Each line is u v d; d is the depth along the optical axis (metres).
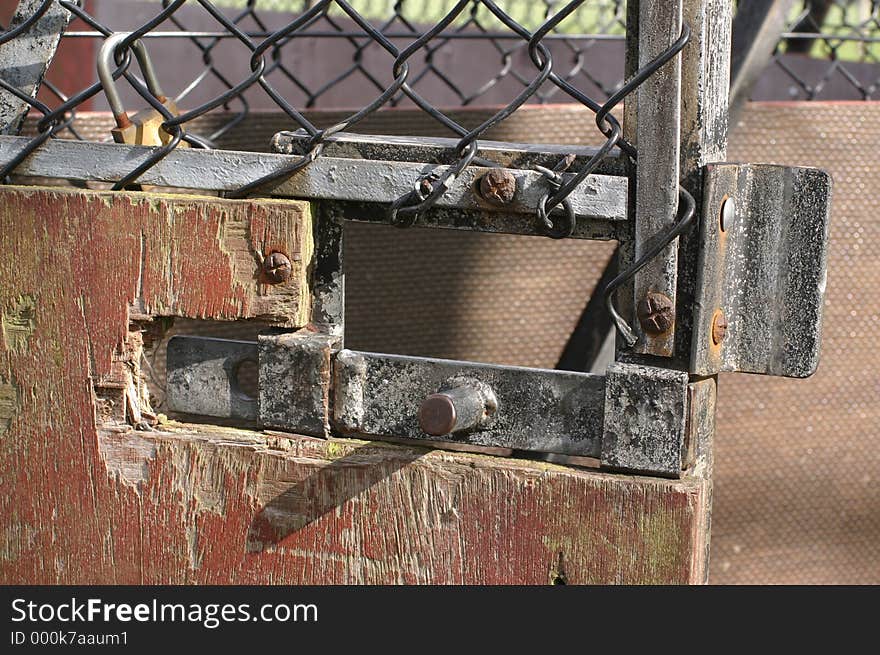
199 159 1.15
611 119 1.01
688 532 1.02
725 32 1.02
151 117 1.25
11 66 1.24
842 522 2.40
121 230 1.17
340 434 1.16
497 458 1.11
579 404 1.06
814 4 3.42
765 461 2.32
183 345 1.20
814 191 1.00
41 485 1.25
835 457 2.37
